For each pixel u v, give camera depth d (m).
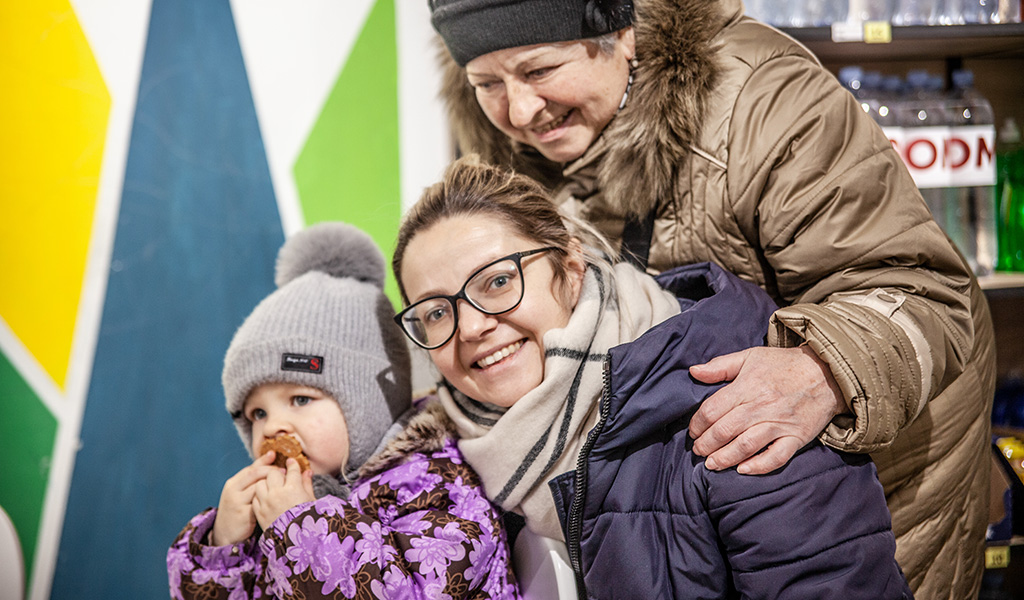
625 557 0.89
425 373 1.38
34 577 1.87
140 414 1.91
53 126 1.84
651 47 1.12
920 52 1.84
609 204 1.21
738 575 0.83
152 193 1.90
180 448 1.93
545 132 1.19
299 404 1.10
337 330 1.11
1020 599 1.99
